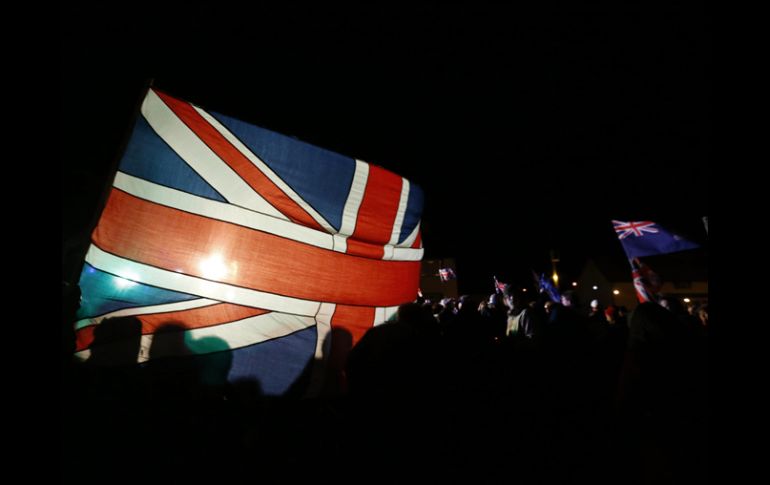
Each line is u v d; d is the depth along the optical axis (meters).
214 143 3.78
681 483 2.49
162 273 3.35
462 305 6.43
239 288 3.68
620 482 3.32
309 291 4.11
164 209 3.45
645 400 2.73
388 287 4.91
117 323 3.11
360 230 4.68
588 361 6.56
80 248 3.36
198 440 3.40
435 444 3.90
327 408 4.15
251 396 3.54
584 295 36.78
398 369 2.84
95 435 2.90
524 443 4.18
